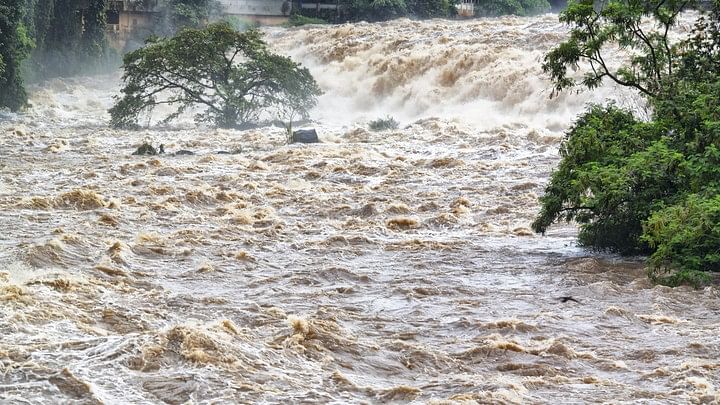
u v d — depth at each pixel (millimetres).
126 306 24250
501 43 89500
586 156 32250
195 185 47438
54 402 16906
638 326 24000
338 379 18781
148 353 19078
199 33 75188
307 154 56688
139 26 135875
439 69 87875
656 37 35688
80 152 60750
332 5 146750
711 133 30203
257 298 26594
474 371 20328
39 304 23141
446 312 25250
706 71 34469
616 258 31562
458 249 33625
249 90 79500
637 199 30734
